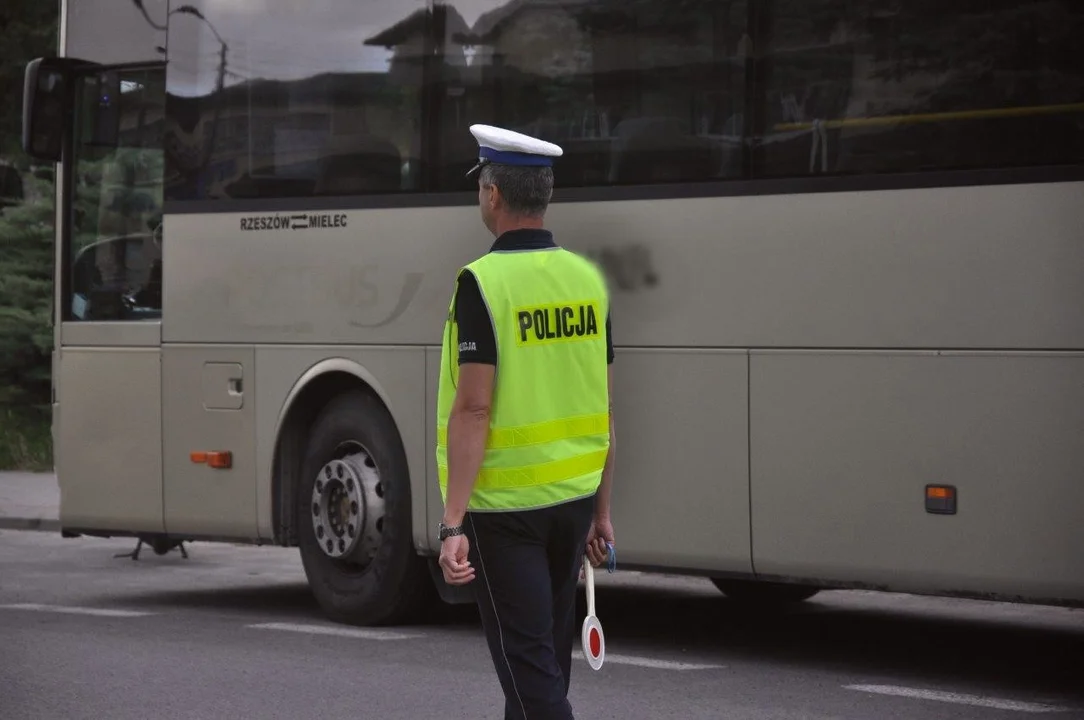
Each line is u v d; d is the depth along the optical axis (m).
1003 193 10.62
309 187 13.99
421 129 13.37
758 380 11.56
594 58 12.39
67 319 15.71
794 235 11.43
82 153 15.69
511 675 6.86
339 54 13.87
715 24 11.81
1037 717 10.01
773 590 15.32
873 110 11.12
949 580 10.84
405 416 13.41
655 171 12.05
